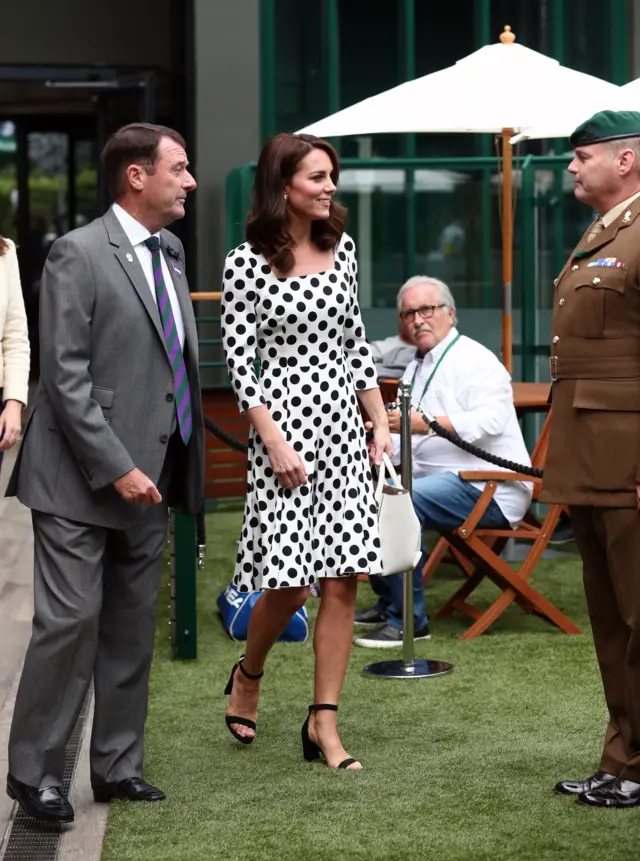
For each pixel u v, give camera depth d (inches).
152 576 192.1
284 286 202.8
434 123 317.4
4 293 215.9
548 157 436.5
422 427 291.0
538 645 283.1
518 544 396.5
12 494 187.0
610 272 176.7
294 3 548.7
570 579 348.8
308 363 204.1
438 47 559.2
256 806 190.2
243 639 292.0
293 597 210.4
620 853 168.7
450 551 366.9
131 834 180.4
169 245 192.1
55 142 957.2
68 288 179.9
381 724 229.6
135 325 183.5
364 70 556.1
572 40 562.9
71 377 178.4
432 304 297.3
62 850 175.2
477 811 185.8
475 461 295.1
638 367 176.9
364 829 179.9
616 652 188.1
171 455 192.4
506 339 378.0
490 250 479.8
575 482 180.7
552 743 216.8
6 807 190.7
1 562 373.7
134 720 195.2
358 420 208.4
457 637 291.3
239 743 221.6
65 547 181.3
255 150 549.6
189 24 558.9
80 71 693.3
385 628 286.0
